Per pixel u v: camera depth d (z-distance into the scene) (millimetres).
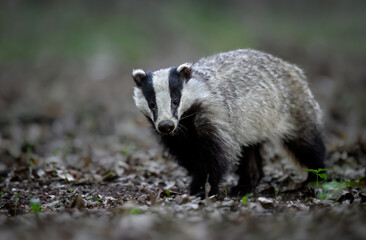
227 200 9852
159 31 43844
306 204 9773
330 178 11922
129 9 48969
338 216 7625
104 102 24969
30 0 48656
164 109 10266
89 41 40938
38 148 16406
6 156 15523
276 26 52594
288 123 12180
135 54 38188
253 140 11656
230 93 11109
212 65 11414
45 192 11367
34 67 35562
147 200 10109
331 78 32031
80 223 7656
